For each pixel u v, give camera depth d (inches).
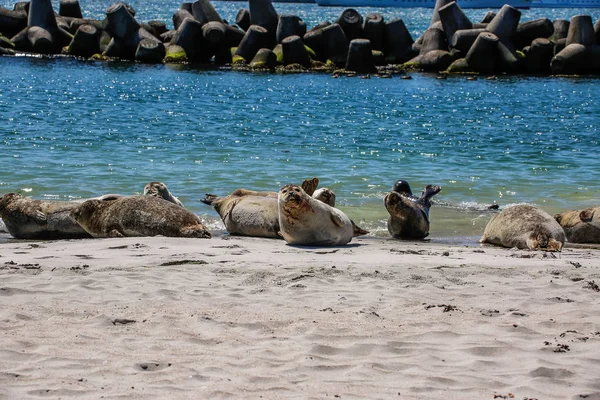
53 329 362.9
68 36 2977.4
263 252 597.0
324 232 655.8
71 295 427.2
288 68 2684.5
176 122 1551.4
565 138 1444.4
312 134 1439.5
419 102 1982.0
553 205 901.8
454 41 2753.4
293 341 350.3
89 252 584.1
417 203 741.9
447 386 298.4
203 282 466.3
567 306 418.0
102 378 298.8
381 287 458.3
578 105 1959.9
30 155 1149.1
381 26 2854.3
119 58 2881.4
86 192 914.1
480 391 293.3
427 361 327.6
